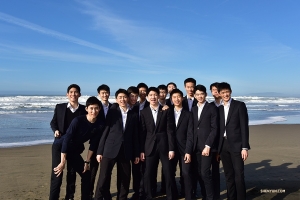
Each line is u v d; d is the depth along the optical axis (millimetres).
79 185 5363
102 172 4160
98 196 4172
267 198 4527
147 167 4324
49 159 7500
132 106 4883
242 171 4074
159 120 4328
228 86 4219
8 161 7180
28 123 15266
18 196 4695
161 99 5148
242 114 4109
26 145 9664
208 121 4281
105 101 4719
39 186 5238
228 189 4297
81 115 4129
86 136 4074
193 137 4348
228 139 4148
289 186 5102
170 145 4301
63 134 4246
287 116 21781
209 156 4184
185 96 5305
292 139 10875
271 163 6922
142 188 4570
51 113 21500
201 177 4352
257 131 13008
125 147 4215
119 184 4391
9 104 30250
